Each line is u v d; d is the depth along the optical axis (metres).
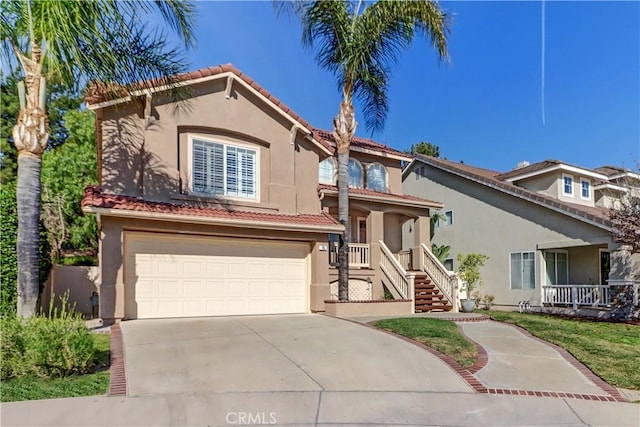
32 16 8.78
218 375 7.07
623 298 16.61
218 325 11.18
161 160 12.76
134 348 8.48
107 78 9.73
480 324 13.79
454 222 24.52
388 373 7.61
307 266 15.20
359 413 5.89
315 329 11.12
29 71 8.98
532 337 11.59
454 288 17.47
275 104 14.87
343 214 15.02
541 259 19.88
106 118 12.12
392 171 22.27
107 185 12.02
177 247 12.81
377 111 15.92
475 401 6.54
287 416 5.70
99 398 5.99
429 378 7.48
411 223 24.48
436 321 12.66
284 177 15.12
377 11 14.07
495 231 22.08
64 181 21.48
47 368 6.70
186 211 12.29
